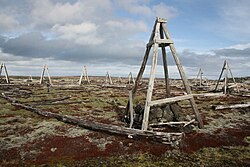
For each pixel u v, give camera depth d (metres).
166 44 22.30
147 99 19.34
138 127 21.16
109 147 16.94
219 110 30.52
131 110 22.11
